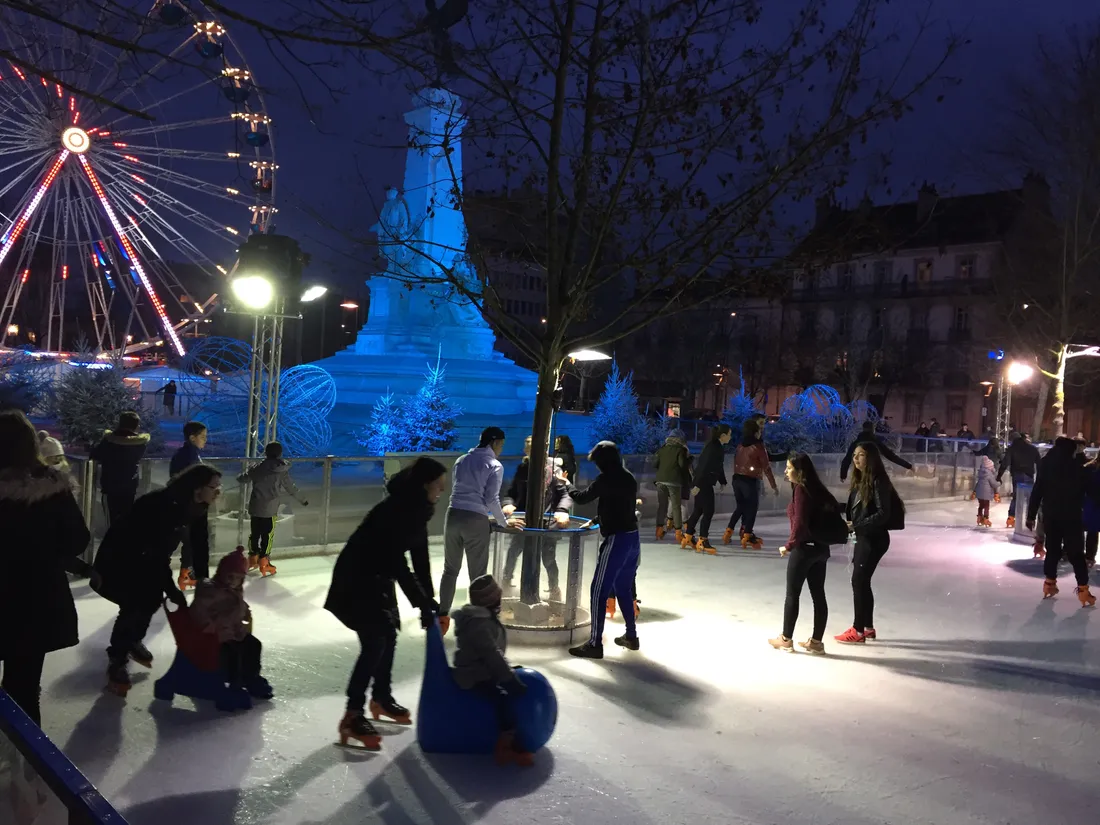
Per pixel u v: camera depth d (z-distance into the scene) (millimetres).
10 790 2129
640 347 53969
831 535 6703
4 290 57875
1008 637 7535
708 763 4668
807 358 53188
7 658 4020
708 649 6816
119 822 1651
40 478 4059
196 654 5027
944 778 4625
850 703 5723
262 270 11562
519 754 4496
